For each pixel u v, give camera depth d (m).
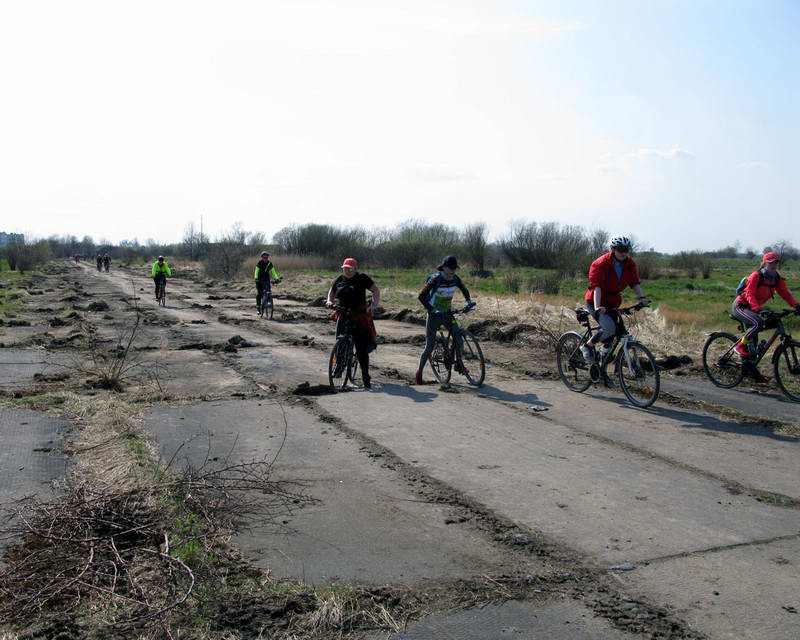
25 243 67.88
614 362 9.56
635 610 4.05
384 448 7.14
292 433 7.65
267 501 5.62
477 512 5.49
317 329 18.05
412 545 4.88
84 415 8.22
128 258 104.88
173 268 67.62
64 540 4.43
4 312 21.56
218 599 4.07
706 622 3.93
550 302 23.06
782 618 3.98
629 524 5.29
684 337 14.23
